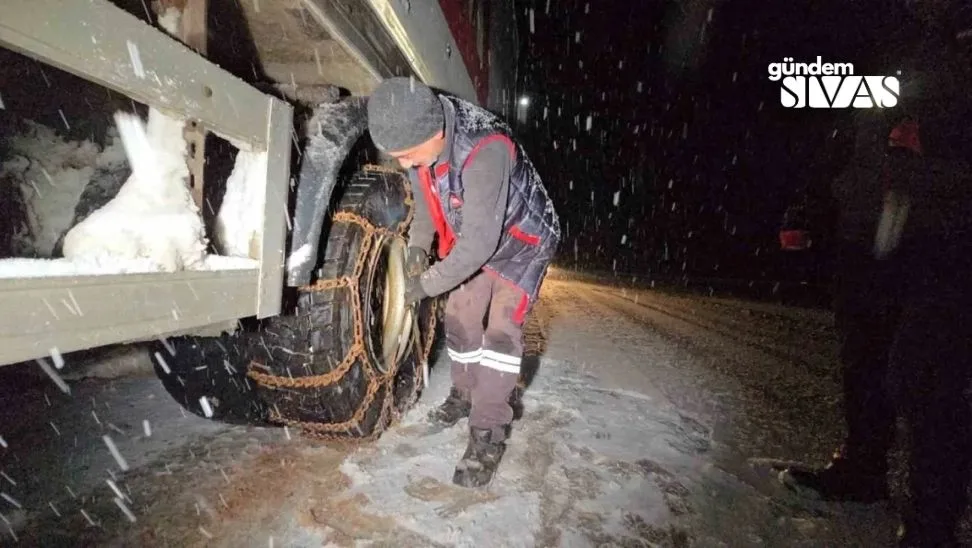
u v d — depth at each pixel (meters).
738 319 6.70
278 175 1.44
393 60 2.09
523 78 7.65
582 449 2.33
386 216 2.17
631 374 3.67
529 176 2.03
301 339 1.76
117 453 1.99
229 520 1.62
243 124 1.27
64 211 1.52
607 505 1.89
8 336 0.77
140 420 2.29
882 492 2.01
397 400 2.40
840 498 2.03
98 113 1.53
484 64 3.96
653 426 2.67
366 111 1.96
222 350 1.80
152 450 2.03
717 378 3.72
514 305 2.03
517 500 1.87
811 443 2.59
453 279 1.78
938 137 1.60
